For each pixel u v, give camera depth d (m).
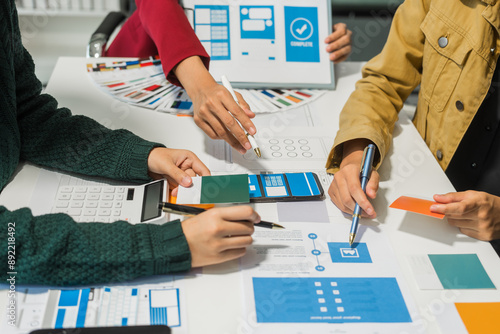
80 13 2.02
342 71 1.36
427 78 1.16
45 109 1.00
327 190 0.94
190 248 0.74
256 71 1.27
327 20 1.31
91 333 0.63
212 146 1.05
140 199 0.85
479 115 1.15
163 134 1.07
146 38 1.42
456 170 1.22
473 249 0.83
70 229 0.73
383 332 0.67
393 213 0.89
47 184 0.91
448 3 1.09
